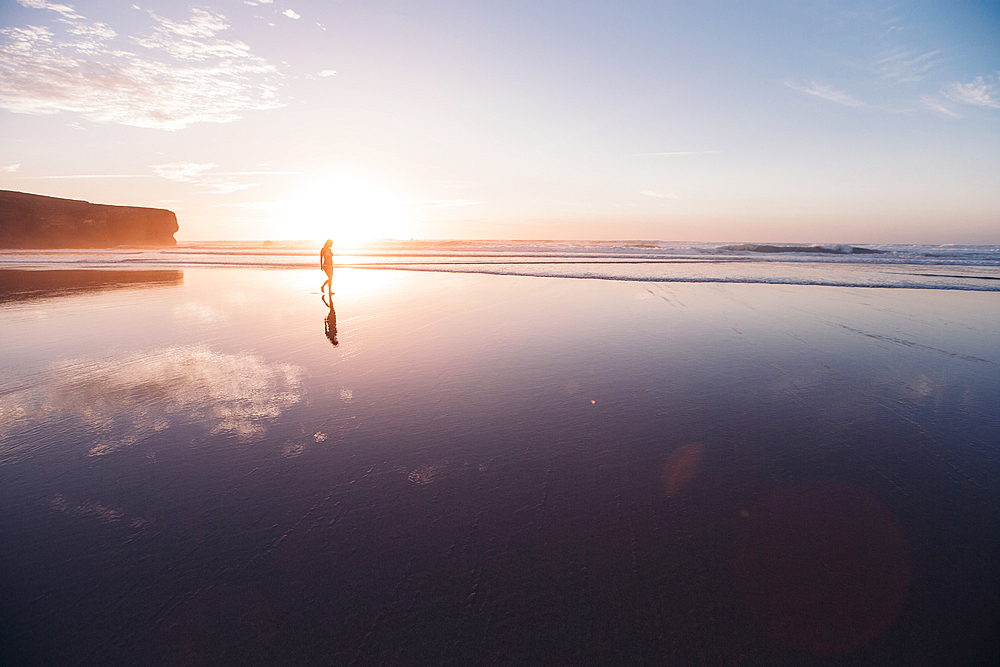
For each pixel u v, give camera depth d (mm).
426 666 1926
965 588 2340
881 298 12961
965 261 28344
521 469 3545
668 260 30641
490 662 1942
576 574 2432
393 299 12812
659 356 6867
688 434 4203
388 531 2781
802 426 4398
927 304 11914
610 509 3016
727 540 2715
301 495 3176
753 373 6062
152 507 3035
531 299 12719
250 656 1979
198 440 4055
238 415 4633
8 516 2934
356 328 8867
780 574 2436
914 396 5242
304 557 2561
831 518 2936
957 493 3232
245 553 2590
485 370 6160
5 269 25188
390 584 2367
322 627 2121
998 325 9203
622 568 2479
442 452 3824
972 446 3975
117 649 2012
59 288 15820
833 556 2578
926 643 2023
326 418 4551
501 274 20688
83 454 3791
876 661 1942
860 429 4336
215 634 2086
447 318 9875
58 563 2508
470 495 3174
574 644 2023
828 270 22047
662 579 2398
